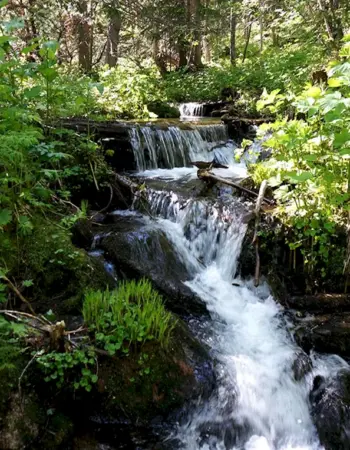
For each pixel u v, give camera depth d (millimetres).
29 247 3916
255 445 3234
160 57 16344
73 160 5480
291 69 10766
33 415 2748
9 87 4180
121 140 6688
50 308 3568
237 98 11375
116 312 3262
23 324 2900
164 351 3283
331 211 4469
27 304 3324
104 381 3031
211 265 5000
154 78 13648
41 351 2961
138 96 9844
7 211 3506
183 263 4793
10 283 3254
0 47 4016
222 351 3750
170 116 10281
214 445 3168
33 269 3801
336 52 9164
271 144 4609
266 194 5414
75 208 5020
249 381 3486
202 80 13281
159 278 4289
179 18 13695
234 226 4906
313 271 4547
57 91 4957
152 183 6105
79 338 3150
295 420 3400
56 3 10805
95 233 4734
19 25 4070
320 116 4281
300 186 4434
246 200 5465
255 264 4684
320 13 10516
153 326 3307
